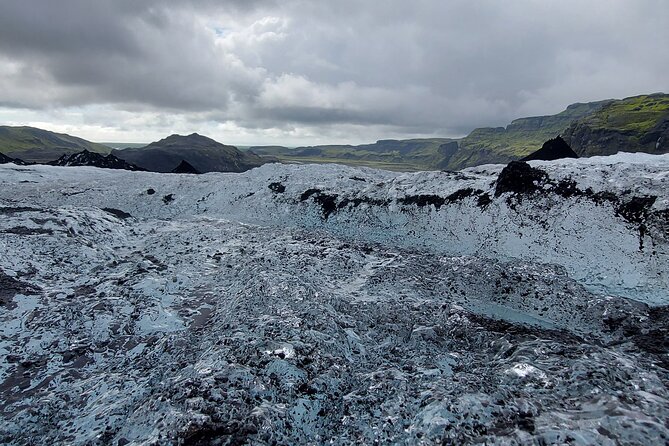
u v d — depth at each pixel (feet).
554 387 30.78
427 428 26.32
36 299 53.21
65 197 133.49
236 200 132.87
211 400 29.45
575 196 79.05
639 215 68.90
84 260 71.05
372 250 82.07
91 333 46.06
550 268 64.13
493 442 24.32
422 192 103.96
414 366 37.32
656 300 53.78
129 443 26.63
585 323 48.78
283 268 64.49
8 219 80.28
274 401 30.99
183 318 51.31
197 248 83.87
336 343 40.52
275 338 39.06
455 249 82.02
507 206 85.87
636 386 30.45
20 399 34.65
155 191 141.90
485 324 47.21
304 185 130.00
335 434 28.73
